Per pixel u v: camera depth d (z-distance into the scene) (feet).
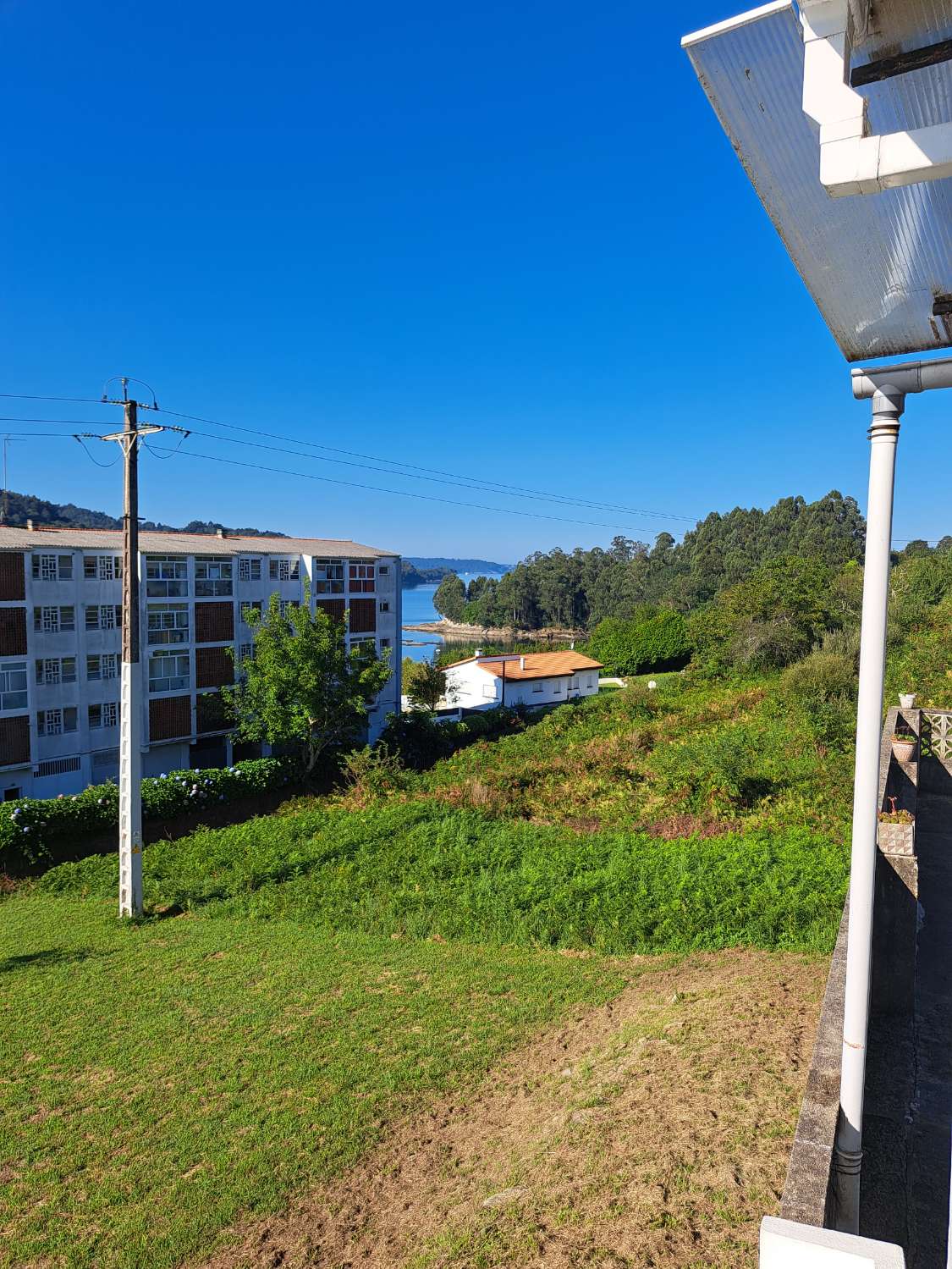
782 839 49.93
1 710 92.63
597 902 43.11
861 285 9.91
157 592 108.47
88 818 78.28
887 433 11.39
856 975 12.59
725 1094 21.06
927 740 49.47
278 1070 29.71
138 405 52.70
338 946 42.96
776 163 8.38
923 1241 15.70
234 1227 21.58
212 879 59.62
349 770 94.27
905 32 7.11
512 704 175.32
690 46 7.41
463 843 58.34
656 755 81.71
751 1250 14.90
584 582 420.77
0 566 92.07
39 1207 23.12
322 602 133.69
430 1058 29.58
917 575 131.44
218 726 115.75
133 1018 35.83
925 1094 20.49
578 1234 16.74
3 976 43.04
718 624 144.15
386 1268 18.42
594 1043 28.35
